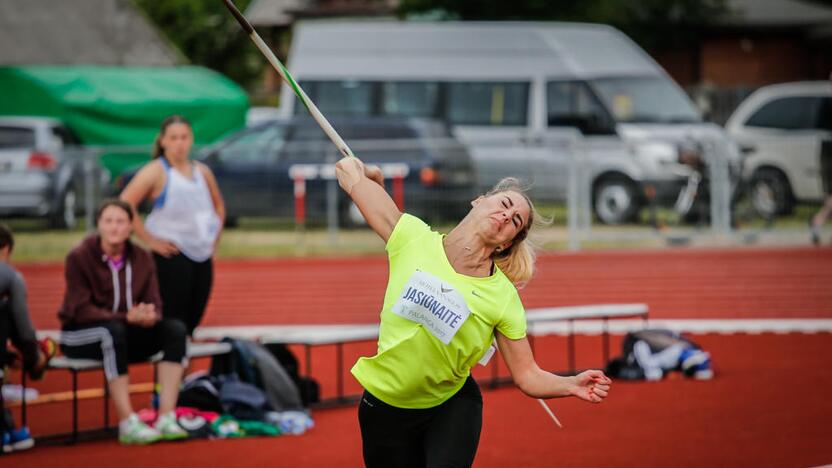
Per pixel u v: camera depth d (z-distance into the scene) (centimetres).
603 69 5653
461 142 4875
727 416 2138
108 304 2019
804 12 10000
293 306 3684
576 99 5619
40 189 4562
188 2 10488
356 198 1248
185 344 2036
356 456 1881
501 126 5669
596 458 1845
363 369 1236
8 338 1958
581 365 2658
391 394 1222
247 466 1823
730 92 9319
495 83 5706
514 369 1232
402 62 5778
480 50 5750
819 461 1808
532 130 5622
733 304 3600
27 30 6875
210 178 2234
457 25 5803
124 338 2002
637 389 2397
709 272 4212
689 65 10150
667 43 9494
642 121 5538
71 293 2005
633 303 3647
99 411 2312
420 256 1217
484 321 1207
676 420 2111
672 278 4103
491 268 1228
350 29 5844
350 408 2289
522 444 1950
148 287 2047
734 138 4856
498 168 4891
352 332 2345
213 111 6375
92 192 4644
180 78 6488
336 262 4603
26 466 1850
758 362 2680
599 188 4872
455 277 1205
